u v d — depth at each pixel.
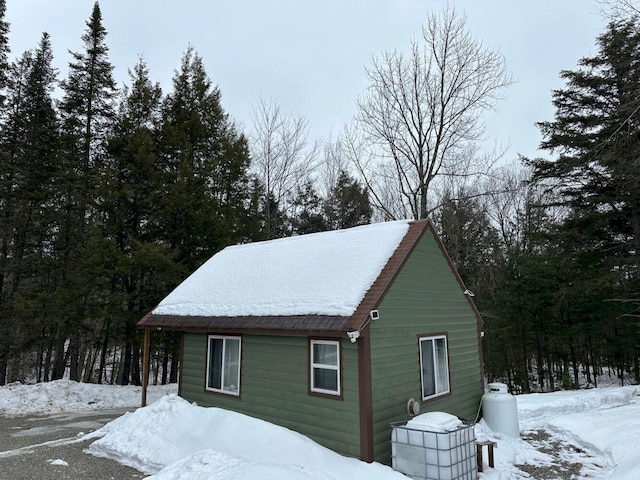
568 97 17.25
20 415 12.15
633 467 6.12
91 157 19.75
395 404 7.11
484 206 24.41
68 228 18.58
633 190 14.86
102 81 19.89
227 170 20.56
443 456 5.77
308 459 6.18
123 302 16.38
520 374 20.28
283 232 25.66
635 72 13.28
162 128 19.19
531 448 8.07
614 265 16.25
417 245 8.48
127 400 14.57
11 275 18.58
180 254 18.19
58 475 6.36
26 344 16.92
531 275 19.12
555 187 18.06
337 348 7.01
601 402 11.60
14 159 18.81
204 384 9.60
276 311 7.93
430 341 8.41
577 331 18.19
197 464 5.55
